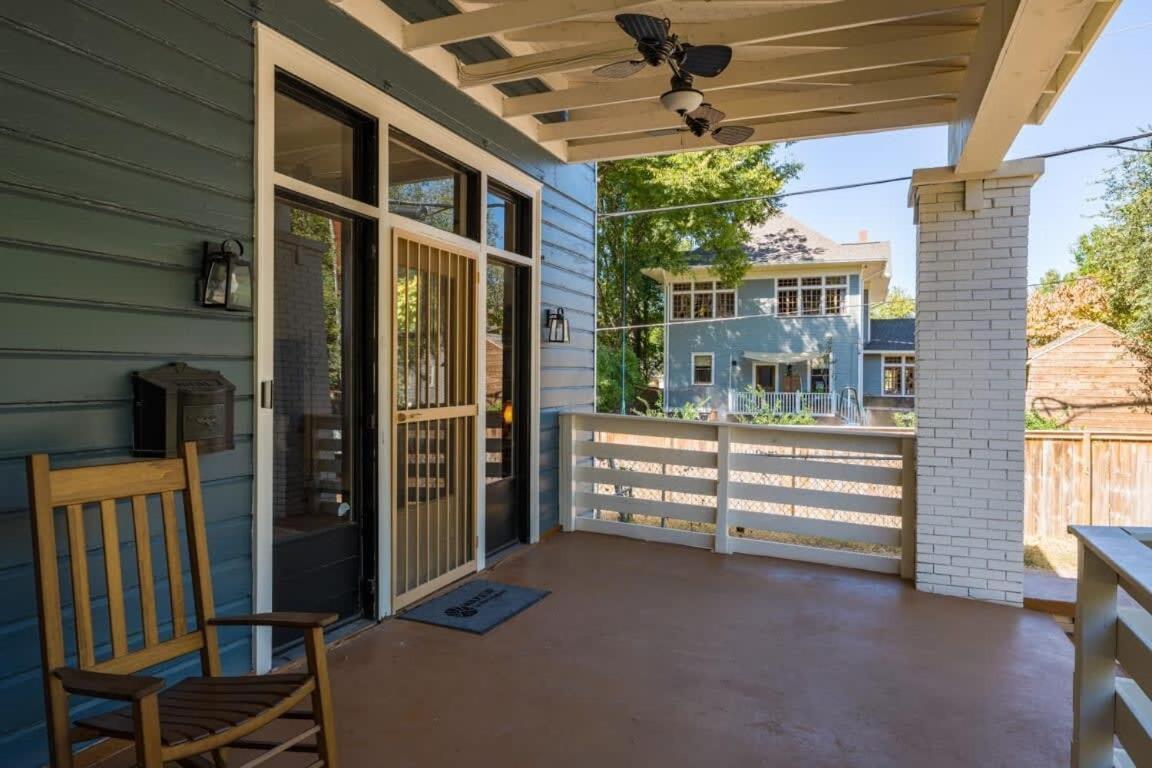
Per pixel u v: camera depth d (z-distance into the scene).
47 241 1.97
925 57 3.34
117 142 2.14
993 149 3.53
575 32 3.80
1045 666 3.01
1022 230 3.87
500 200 4.68
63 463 2.02
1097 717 1.83
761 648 3.16
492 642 3.18
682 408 17.28
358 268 3.32
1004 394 3.91
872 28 3.50
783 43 3.65
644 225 16.12
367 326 3.34
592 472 5.39
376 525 3.36
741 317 17.42
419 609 3.58
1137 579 1.45
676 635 3.30
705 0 3.32
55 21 1.97
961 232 3.98
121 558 2.22
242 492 2.61
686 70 2.92
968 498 3.98
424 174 3.83
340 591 3.24
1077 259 19.53
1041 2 2.20
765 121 4.62
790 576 4.31
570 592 3.93
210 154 2.45
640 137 5.07
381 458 3.37
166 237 2.30
